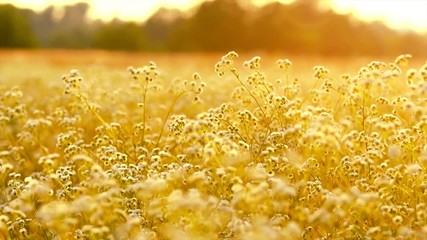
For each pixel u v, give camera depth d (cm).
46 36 11612
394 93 884
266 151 600
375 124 584
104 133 825
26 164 797
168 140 740
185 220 488
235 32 7925
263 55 3966
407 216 527
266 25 7744
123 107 1081
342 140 607
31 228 590
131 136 760
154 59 3375
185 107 1102
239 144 600
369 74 590
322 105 793
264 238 422
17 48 8744
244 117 662
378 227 481
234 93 786
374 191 550
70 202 570
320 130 517
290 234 458
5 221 557
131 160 695
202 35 8062
